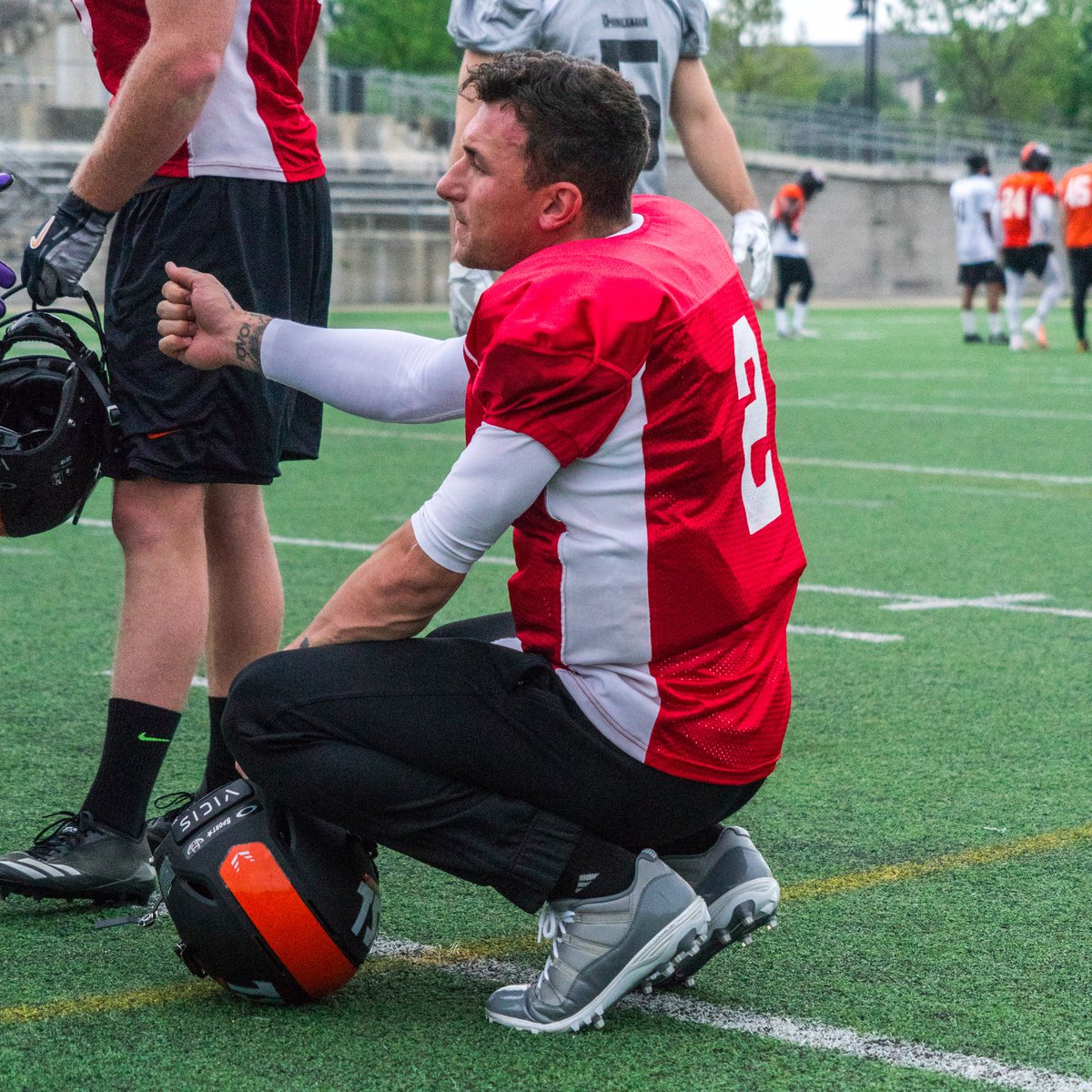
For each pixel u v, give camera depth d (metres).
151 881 4.50
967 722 6.43
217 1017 3.65
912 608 8.65
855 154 62.28
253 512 5.07
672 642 3.50
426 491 13.09
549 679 3.56
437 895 4.52
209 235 4.60
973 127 67.88
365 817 3.54
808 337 34.62
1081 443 16.22
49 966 3.97
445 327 32.66
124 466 4.55
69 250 4.36
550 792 3.54
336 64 91.25
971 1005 3.74
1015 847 4.93
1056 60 98.19
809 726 6.36
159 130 4.24
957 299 59.66
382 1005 3.74
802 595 8.98
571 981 3.58
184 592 4.59
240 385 4.59
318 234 4.95
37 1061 3.38
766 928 4.25
